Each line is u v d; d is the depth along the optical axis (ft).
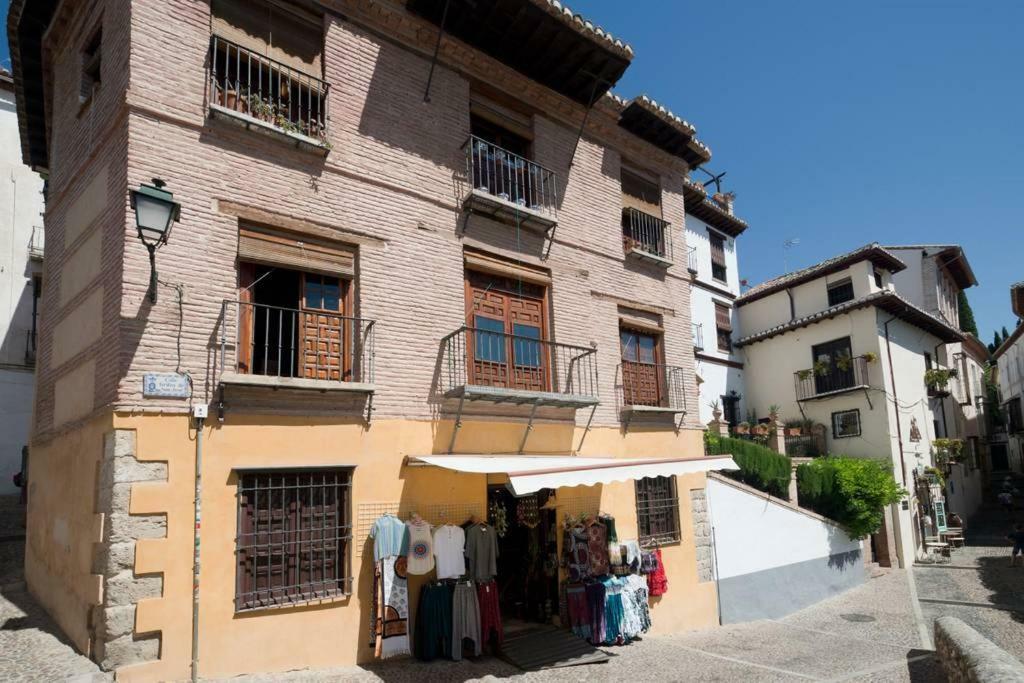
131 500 22.81
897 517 68.59
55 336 31.60
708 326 83.71
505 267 36.63
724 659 33.78
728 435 66.03
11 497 57.41
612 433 39.86
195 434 24.59
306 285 29.50
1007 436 137.28
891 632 42.29
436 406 31.68
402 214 32.55
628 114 45.24
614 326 41.91
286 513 26.32
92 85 31.53
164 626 22.81
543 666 30.14
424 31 35.40
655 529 40.91
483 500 32.35
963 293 147.13
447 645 29.17
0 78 65.31
